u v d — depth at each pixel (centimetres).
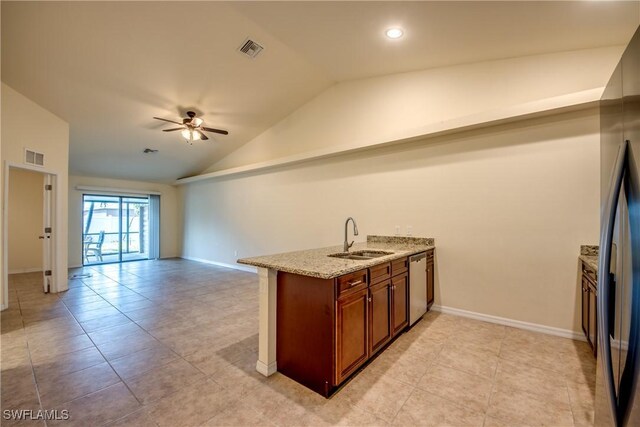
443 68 353
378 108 408
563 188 287
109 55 341
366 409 180
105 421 170
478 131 330
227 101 468
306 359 204
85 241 727
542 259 297
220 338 288
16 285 507
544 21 234
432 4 229
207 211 750
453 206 346
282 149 545
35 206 650
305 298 205
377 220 409
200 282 535
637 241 92
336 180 460
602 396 118
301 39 327
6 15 275
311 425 167
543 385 204
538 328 297
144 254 842
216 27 317
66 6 275
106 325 322
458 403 186
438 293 357
